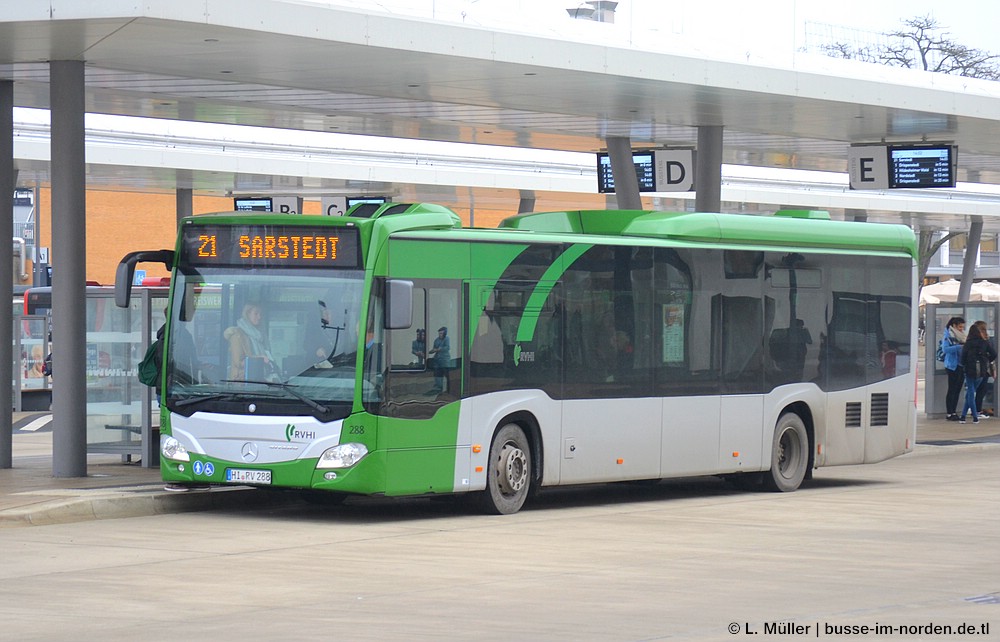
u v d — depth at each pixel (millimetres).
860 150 30641
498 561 13672
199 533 15781
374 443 16469
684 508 18812
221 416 17000
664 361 19562
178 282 17500
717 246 20312
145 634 10023
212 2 17562
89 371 22859
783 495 20750
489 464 17703
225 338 17141
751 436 20672
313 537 15508
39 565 13320
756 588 12055
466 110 26719
